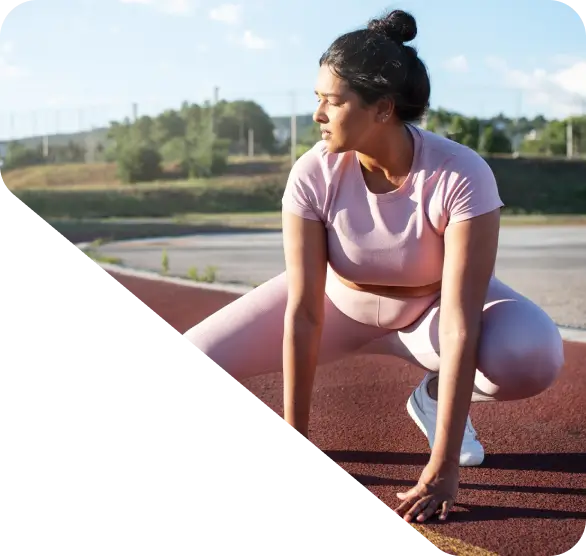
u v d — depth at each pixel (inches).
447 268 85.8
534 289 228.2
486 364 90.9
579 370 137.7
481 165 86.0
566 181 666.8
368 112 82.6
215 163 767.7
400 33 84.7
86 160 856.3
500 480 97.0
